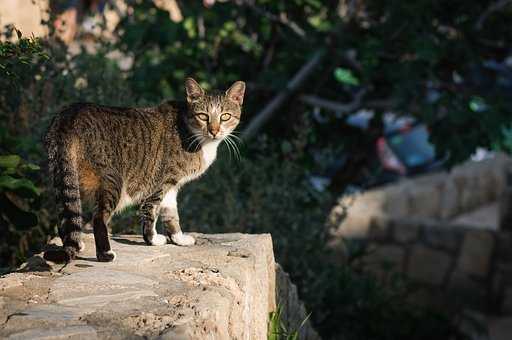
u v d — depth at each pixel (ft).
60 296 13.85
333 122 34.27
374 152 34.83
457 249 44.91
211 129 18.48
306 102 32.14
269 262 19.29
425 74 31.12
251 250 17.74
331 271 31.32
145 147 17.34
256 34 32.55
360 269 35.86
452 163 30.32
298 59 31.76
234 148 27.91
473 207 56.59
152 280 15.03
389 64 30.07
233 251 17.54
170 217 18.30
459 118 28.91
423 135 57.67
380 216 45.01
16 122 24.06
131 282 14.80
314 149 34.01
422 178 54.54
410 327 34.42
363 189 36.42
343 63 32.65
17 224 18.79
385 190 49.93
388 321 33.42
